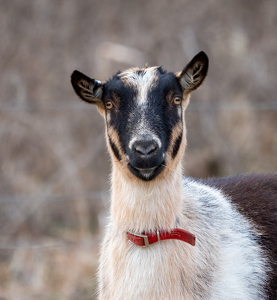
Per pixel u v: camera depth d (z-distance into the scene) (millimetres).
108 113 7934
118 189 7934
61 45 29125
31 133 24141
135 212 7711
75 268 16875
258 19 32031
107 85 7984
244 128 26734
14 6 29453
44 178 23312
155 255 7715
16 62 27984
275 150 26062
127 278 7773
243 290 8250
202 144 27297
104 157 24484
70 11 30156
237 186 9891
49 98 27016
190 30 30844
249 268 8500
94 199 20906
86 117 25609
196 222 8508
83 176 23500
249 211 9289
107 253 8555
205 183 10094
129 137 7340
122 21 30828
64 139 24250
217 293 8023
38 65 28031
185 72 8008
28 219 20656
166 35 30375
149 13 31250
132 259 7785
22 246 17859
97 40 29781
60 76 28047
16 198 19922
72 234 19719
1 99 26734
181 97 8039
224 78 29078
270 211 9312
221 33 31109
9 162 23766
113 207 8102
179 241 7852
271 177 10180
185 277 7812
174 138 7754
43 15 29719
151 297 7656
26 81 27469
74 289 16188
